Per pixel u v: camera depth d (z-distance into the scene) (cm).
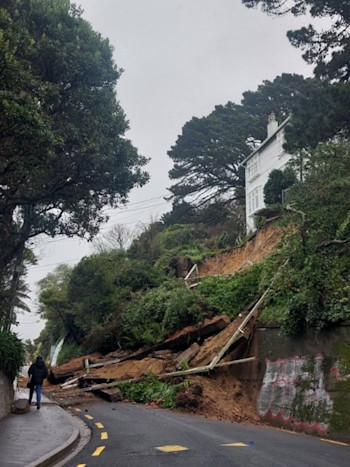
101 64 2234
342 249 1625
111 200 2530
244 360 1777
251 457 854
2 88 1612
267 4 2006
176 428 1210
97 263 3416
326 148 1723
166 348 2219
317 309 1467
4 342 1434
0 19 1759
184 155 5278
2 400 1369
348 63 1925
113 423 1305
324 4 1906
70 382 2273
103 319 3025
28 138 1652
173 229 4631
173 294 2480
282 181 3027
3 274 2795
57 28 2130
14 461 812
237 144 5003
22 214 2692
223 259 3338
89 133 2136
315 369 1426
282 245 1830
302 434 1305
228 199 5197
